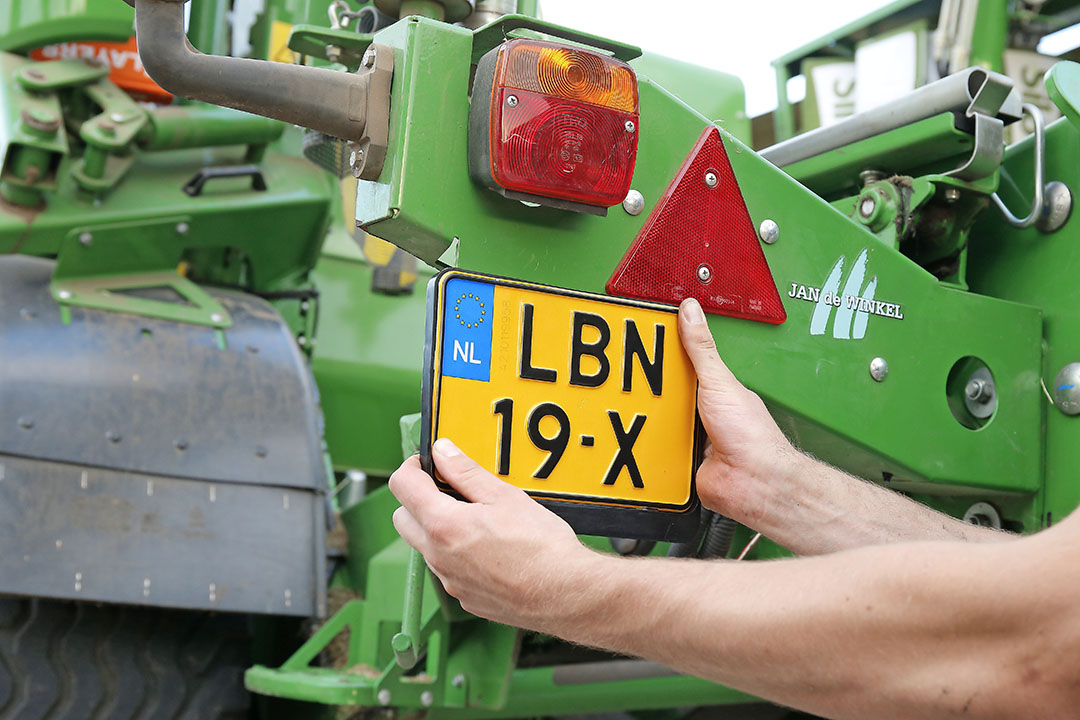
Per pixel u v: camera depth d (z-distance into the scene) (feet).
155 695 5.61
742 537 4.96
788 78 7.29
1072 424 4.20
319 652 6.33
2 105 5.96
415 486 2.68
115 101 6.28
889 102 4.49
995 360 4.17
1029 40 6.66
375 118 3.02
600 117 3.01
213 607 5.33
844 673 2.04
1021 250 4.51
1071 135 4.35
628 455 3.12
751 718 6.41
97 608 5.57
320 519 5.83
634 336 3.18
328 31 3.81
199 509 5.52
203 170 6.55
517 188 2.95
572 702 6.06
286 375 6.19
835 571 2.08
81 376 5.57
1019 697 1.87
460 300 2.90
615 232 3.30
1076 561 1.80
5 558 4.97
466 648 5.66
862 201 4.39
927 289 4.01
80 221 6.05
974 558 1.91
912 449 3.92
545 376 3.00
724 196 3.49
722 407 3.20
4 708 5.24
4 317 5.65
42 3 6.22
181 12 2.77
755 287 3.54
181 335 6.08
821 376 3.71
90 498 5.27
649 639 2.31
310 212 6.95
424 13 3.66
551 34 3.10
